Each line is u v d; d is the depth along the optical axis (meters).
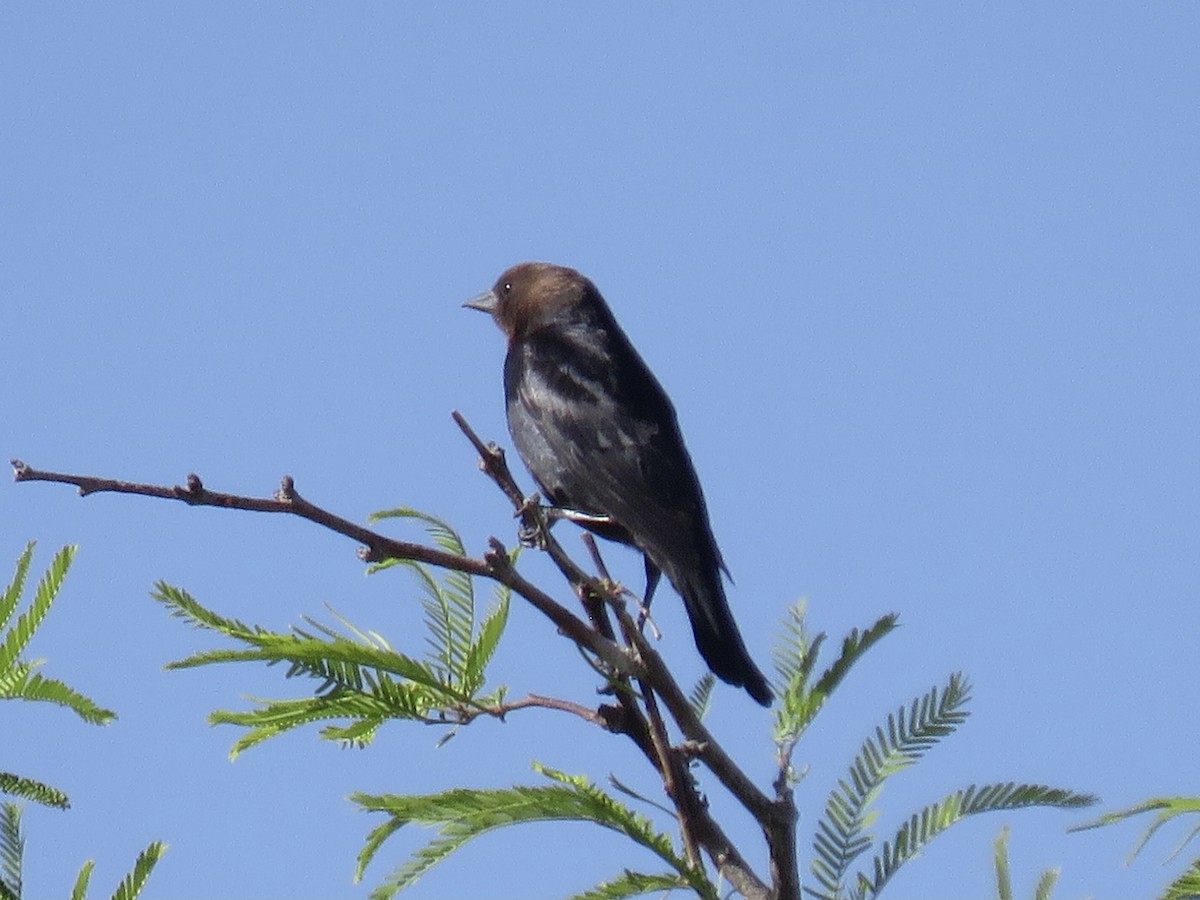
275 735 5.40
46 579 5.04
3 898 4.81
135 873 4.95
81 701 5.04
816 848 5.25
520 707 5.60
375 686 5.29
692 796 5.38
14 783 4.99
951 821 5.18
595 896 4.75
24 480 4.73
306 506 4.99
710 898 4.79
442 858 4.78
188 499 4.84
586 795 4.87
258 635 5.01
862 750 5.42
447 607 5.69
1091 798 5.14
